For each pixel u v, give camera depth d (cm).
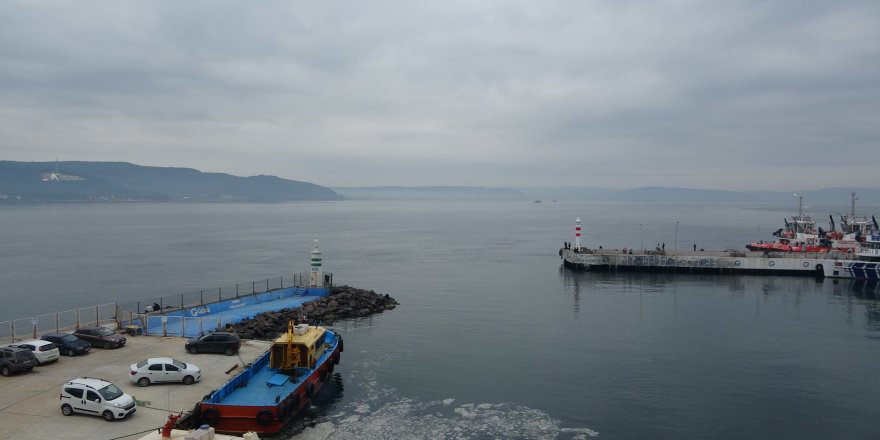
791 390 5250
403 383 5394
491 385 5350
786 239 14575
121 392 3912
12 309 9331
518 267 14050
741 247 18662
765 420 4591
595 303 9381
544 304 9294
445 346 6681
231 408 4059
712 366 5931
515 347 6644
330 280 9794
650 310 8800
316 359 5153
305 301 8662
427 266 14225
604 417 4628
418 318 8219
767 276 12350
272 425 4097
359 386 5300
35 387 4269
